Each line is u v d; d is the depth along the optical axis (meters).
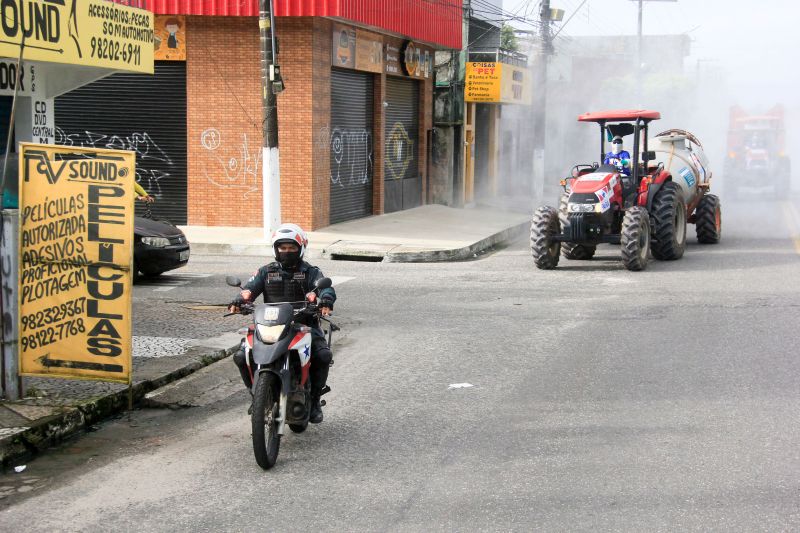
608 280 27.38
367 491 10.87
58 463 12.08
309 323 12.99
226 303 23.12
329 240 35.47
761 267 29.67
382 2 40.72
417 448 12.47
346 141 41.84
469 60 57.00
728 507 10.17
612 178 29.59
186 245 26.91
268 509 10.35
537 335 19.78
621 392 15.21
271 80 33.12
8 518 10.18
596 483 10.98
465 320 21.45
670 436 12.79
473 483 11.06
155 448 12.68
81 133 38.59
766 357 17.56
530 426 13.39
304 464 11.91
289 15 35.94
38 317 14.03
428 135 53.03
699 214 35.94
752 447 12.27
